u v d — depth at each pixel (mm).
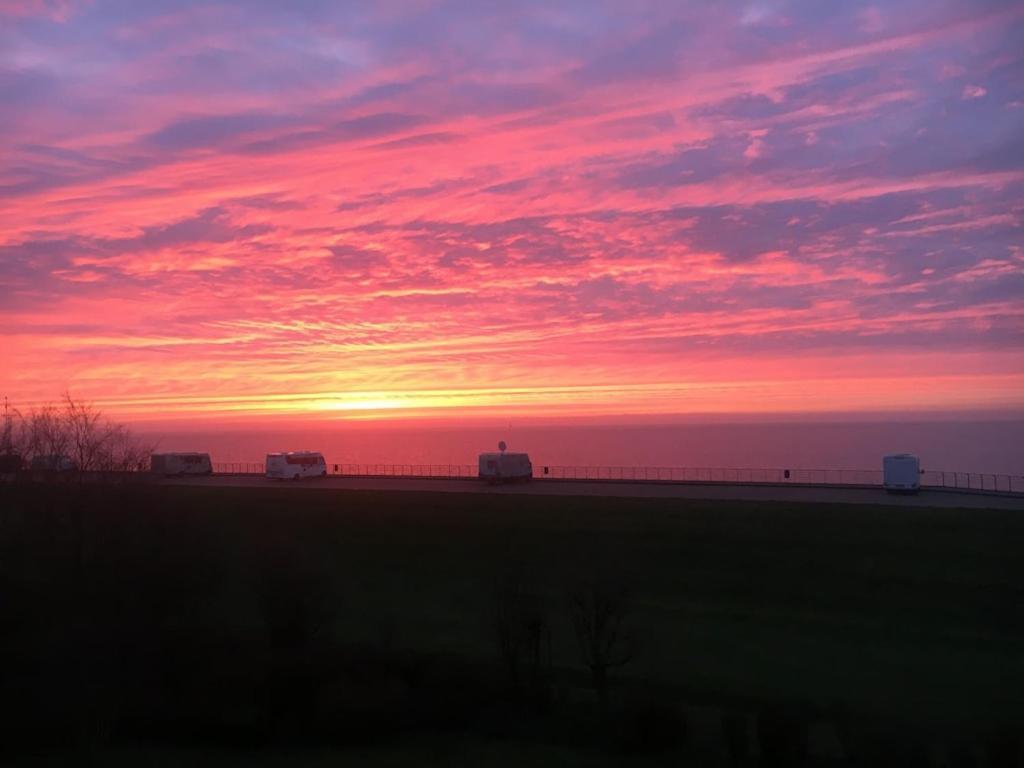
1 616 32094
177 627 32625
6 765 21344
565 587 38219
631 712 23312
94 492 37344
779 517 47438
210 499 65562
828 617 39219
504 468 74000
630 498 54906
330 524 58906
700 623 39438
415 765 21297
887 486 57719
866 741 21578
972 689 29312
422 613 42219
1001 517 42344
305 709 25078
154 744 23391
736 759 21094
